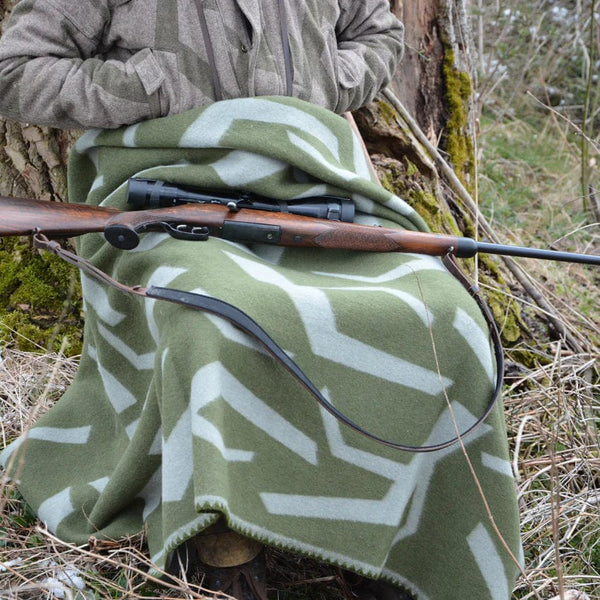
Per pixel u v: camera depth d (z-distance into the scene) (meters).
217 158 2.07
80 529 1.98
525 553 2.17
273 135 2.04
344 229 1.95
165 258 1.85
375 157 3.22
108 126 2.12
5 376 2.65
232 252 1.88
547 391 2.73
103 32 2.13
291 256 2.04
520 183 4.66
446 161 3.60
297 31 2.19
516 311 3.11
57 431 2.16
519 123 5.38
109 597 1.76
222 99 2.10
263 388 1.70
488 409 1.82
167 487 1.64
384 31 2.53
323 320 1.73
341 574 2.05
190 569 1.90
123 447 2.02
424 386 1.81
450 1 3.49
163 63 2.07
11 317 2.90
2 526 2.07
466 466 1.86
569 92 5.70
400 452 1.80
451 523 1.87
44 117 2.09
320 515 1.74
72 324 2.93
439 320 1.82
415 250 1.98
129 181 2.01
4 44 2.07
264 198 2.06
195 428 1.59
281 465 1.72
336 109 2.34
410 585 1.92
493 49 5.14
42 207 1.85
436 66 3.56
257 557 1.78
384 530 1.80
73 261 1.76
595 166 4.42
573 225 4.11
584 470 2.42
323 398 1.65
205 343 1.64
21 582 1.87
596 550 2.20
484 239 3.37
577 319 3.26
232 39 2.09
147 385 1.98
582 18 5.57
